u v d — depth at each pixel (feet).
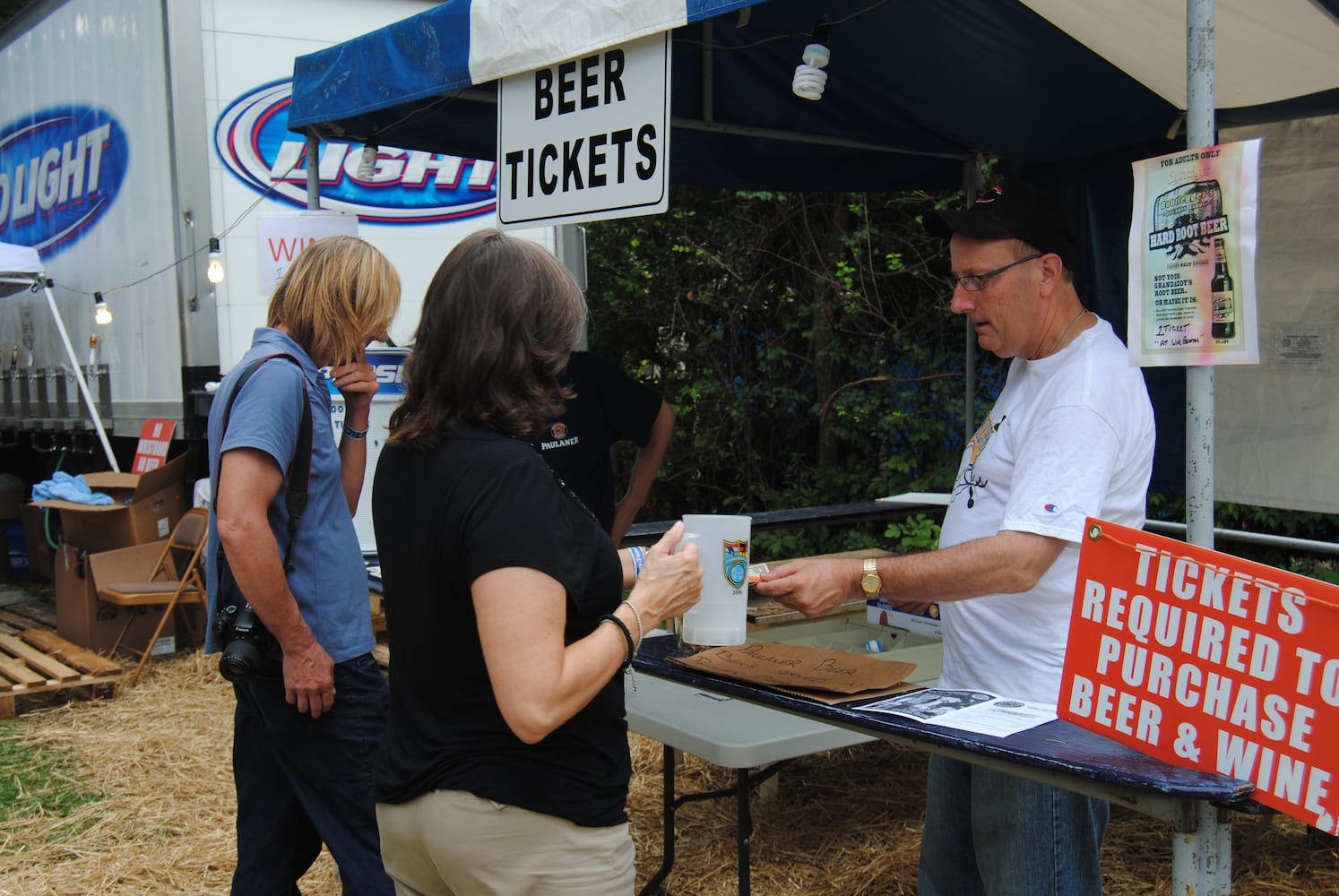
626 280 26.32
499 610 4.46
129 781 13.16
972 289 6.36
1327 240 11.23
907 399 23.54
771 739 8.75
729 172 14.69
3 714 15.71
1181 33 9.09
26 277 21.45
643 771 12.91
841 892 9.85
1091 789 4.75
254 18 18.86
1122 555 4.89
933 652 10.93
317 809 7.52
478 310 4.86
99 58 21.22
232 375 7.29
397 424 5.11
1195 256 5.48
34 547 26.17
